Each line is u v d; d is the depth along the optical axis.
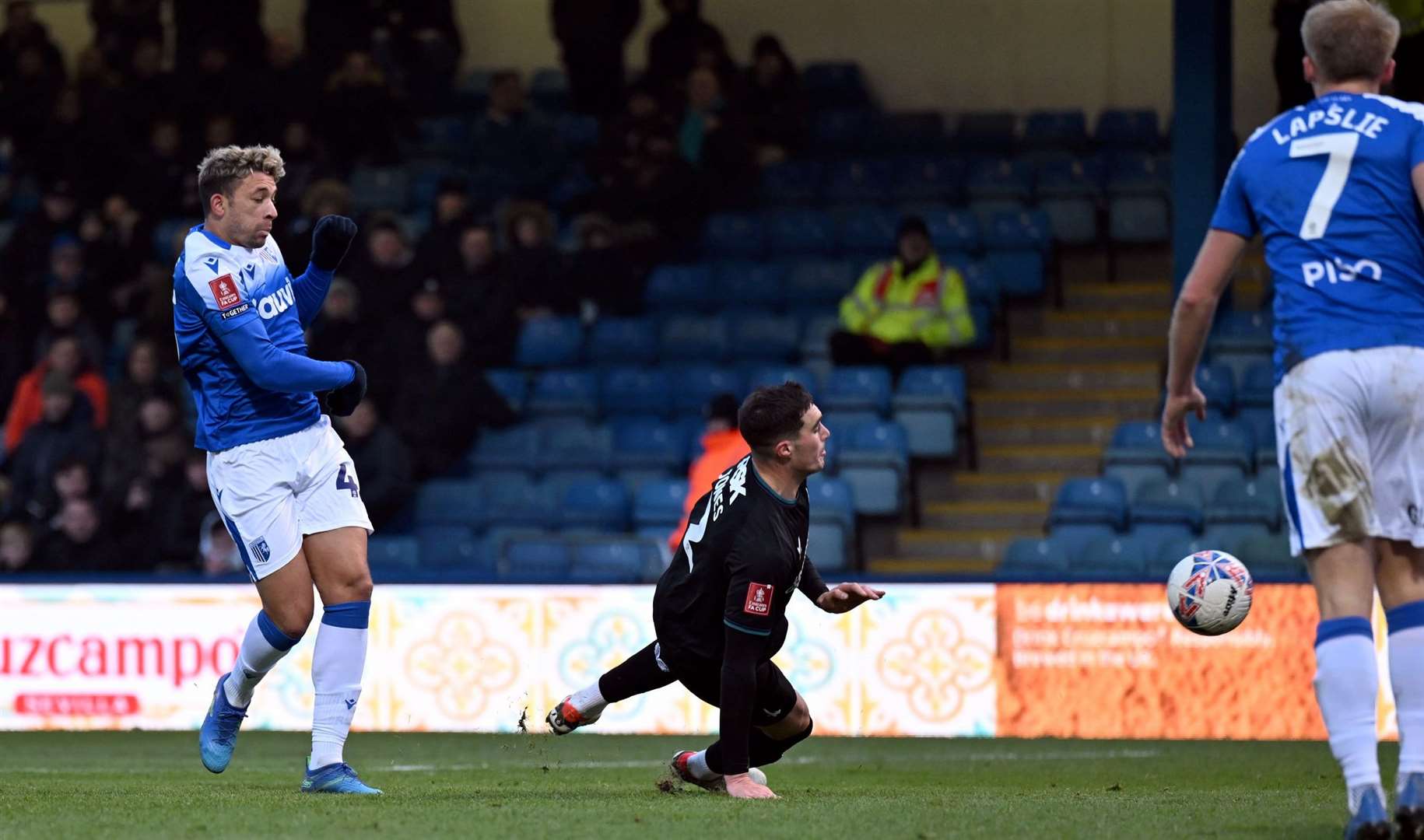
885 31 62.59
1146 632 35.72
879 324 49.56
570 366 52.41
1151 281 55.62
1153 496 43.41
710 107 58.03
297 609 20.00
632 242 54.69
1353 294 14.88
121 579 38.41
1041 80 61.25
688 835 15.24
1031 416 50.72
